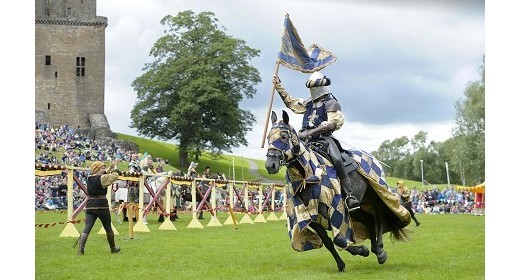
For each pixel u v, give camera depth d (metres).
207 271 11.73
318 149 11.46
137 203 23.53
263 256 14.09
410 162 119.62
